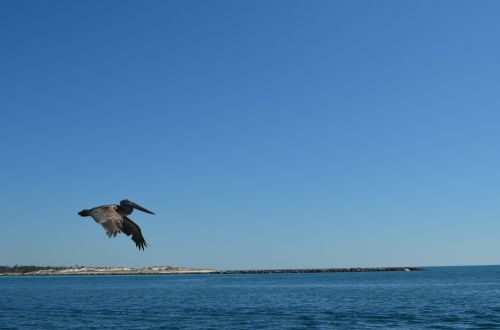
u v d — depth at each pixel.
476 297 74.88
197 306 65.50
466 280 150.62
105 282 192.50
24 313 58.75
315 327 42.59
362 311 55.56
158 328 43.19
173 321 48.12
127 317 52.38
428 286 113.94
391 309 57.38
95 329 43.25
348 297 79.62
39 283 187.62
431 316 49.41
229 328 42.69
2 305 71.56
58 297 90.69
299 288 115.19
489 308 56.53
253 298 80.69
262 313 54.97
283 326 43.56
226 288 121.12
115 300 80.00
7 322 49.25
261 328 42.41
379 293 89.38
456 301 67.62
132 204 8.21
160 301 76.06
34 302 77.62
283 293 94.31
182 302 73.38
